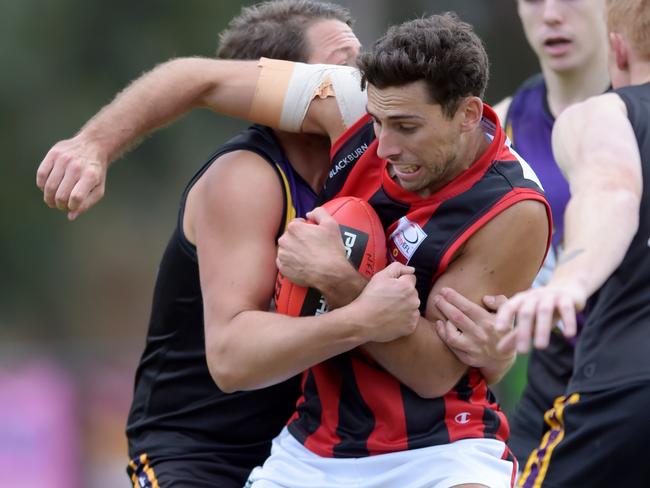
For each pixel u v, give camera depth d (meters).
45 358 41.06
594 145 13.34
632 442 13.78
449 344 13.10
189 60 14.70
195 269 14.93
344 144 13.96
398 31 12.78
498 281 13.21
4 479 37.31
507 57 74.06
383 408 13.41
